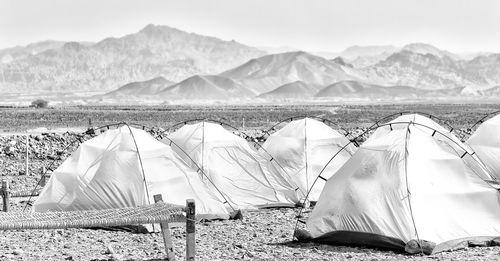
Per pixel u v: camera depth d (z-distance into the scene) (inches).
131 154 754.2
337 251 610.2
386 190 633.6
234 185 867.4
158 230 706.8
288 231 714.2
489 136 1007.6
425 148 658.8
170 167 768.3
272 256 583.5
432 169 646.5
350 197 644.1
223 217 783.1
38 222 535.5
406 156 644.1
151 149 764.6
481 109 5777.6
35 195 881.5
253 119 3599.9
